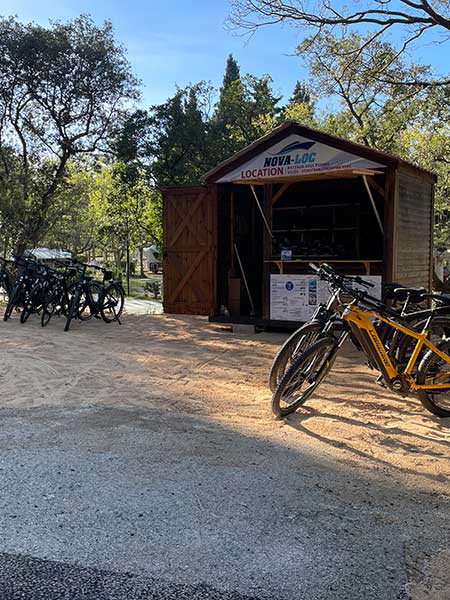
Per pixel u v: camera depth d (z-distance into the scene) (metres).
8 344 7.02
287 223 10.46
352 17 11.12
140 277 41.88
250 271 9.99
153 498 2.84
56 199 14.59
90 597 2.08
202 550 2.38
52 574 2.21
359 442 3.67
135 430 3.85
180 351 6.71
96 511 2.71
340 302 4.16
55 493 2.90
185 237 9.70
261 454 3.43
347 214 9.93
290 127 7.63
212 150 15.37
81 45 13.26
